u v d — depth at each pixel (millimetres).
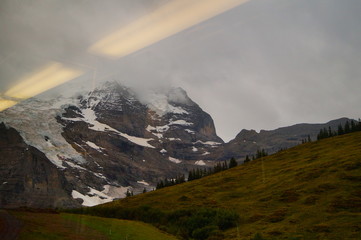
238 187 90875
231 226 54062
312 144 131125
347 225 40906
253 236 44312
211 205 73125
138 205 90062
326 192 58406
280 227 46375
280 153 136000
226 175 118688
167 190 114000
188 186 112500
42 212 56625
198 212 62469
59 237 31688
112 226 49688
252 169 117562
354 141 109750
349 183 59562
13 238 27328
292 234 41938
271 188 76562
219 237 48406
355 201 49875
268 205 62375
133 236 43562
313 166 83062
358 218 42812
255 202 67188
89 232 39719
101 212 84812
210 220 56562
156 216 70688
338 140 121812
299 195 62062
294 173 83312
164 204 84812
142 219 73250
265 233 44750
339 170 69000
